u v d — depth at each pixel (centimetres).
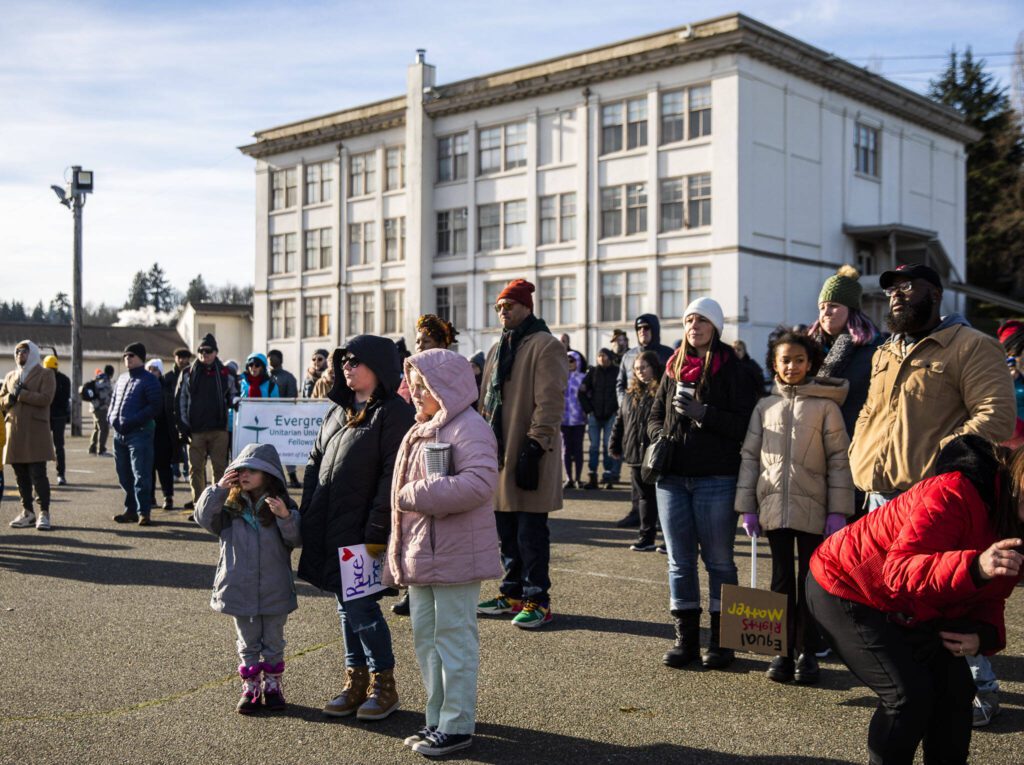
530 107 3338
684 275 2938
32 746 428
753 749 421
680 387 527
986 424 422
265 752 422
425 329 652
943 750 342
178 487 1452
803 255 3006
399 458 434
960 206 3750
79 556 871
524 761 411
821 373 551
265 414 1251
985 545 306
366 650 461
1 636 606
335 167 4044
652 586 743
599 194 3152
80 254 2825
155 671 536
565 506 1190
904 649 329
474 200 3519
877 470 459
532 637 604
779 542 505
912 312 449
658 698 489
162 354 6181
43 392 1012
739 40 2744
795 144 2986
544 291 3325
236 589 464
